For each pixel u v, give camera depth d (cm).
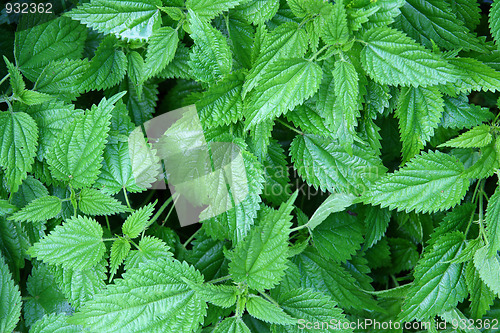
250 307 68
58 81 71
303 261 74
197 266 73
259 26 68
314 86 67
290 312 69
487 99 76
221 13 69
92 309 67
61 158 69
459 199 69
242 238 71
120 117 71
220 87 68
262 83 67
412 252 77
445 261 71
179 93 75
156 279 68
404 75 67
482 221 71
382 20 67
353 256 76
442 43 71
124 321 67
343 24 67
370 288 76
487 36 76
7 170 69
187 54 72
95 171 69
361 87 69
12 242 72
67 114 70
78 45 72
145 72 70
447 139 74
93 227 69
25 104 70
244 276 68
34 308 72
